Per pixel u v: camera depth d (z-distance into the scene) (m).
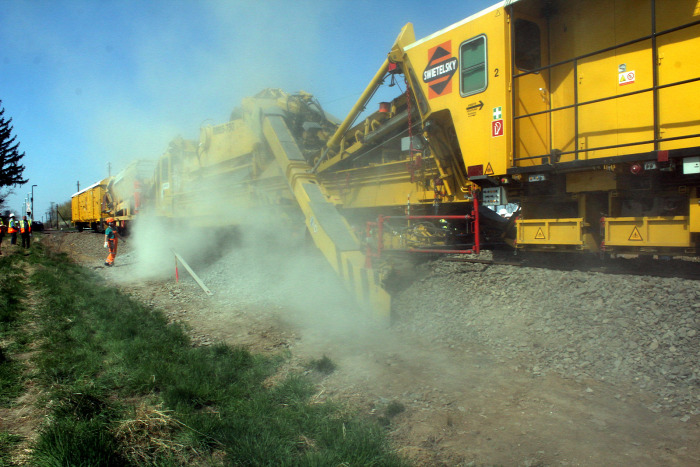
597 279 5.81
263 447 3.20
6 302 7.87
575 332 5.01
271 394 4.29
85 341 5.79
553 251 6.70
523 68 6.81
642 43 5.96
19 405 4.02
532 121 6.86
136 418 3.56
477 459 3.14
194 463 3.12
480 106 6.95
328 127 12.58
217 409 3.96
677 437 3.25
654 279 5.47
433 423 3.68
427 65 7.86
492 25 6.73
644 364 4.25
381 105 9.29
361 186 10.55
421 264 8.06
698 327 4.49
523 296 6.04
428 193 8.91
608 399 3.87
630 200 6.35
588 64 6.50
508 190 7.21
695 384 3.85
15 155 47.38
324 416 3.79
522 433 3.44
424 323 6.16
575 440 3.29
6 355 5.26
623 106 6.12
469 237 8.99
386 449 3.29
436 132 8.26
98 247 20.75
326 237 7.87
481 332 5.57
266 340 6.24
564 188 6.60
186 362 5.05
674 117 5.61
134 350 5.30
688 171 5.21
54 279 10.48
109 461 2.94
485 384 4.32
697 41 5.45
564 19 6.86
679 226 5.36
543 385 4.21
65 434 3.16
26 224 20.56
